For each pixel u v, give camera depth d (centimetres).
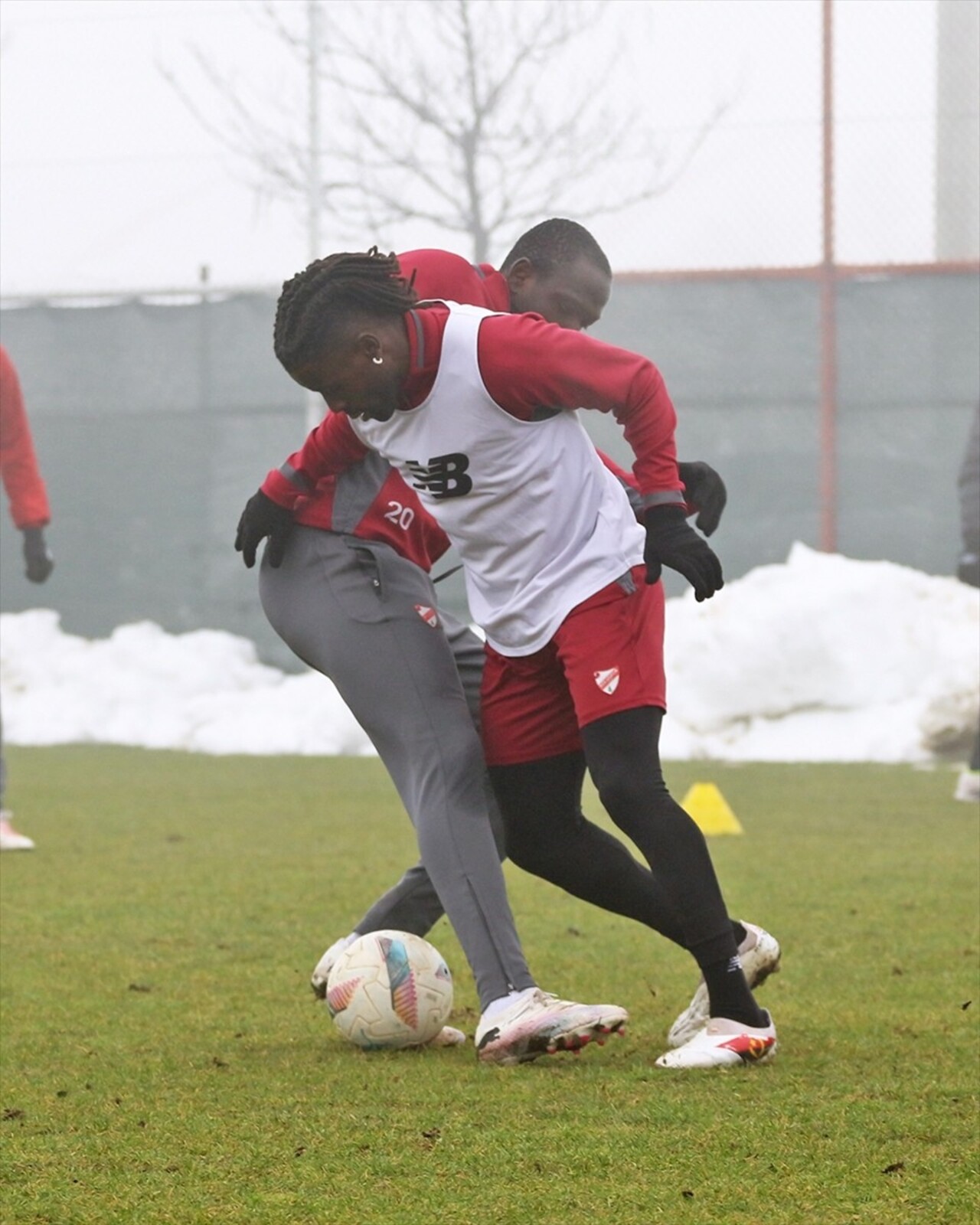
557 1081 1153
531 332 1217
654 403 1212
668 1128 1012
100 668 4538
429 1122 1035
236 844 2473
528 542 1259
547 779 1321
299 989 1500
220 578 4634
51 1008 1420
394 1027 1260
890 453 4228
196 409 4653
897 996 1435
